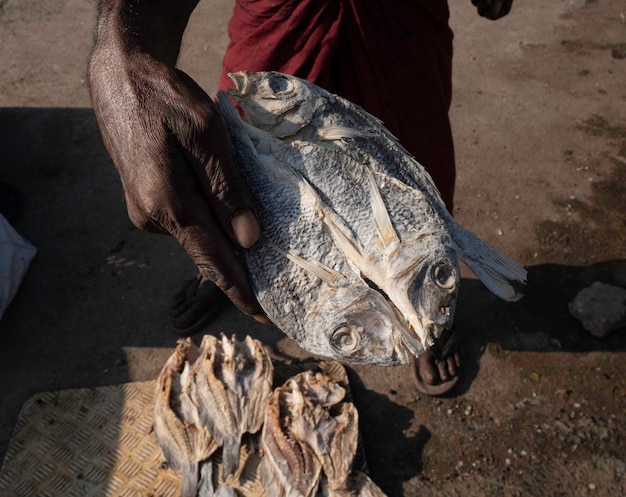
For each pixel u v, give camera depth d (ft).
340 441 2.86
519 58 5.21
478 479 3.03
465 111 4.78
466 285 3.70
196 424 2.97
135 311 3.69
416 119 2.61
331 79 2.48
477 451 3.11
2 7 5.79
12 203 4.16
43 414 3.21
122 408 3.23
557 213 4.04
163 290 3.77
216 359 3.10
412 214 1.81
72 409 3.23
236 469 2.86
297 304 1.81
